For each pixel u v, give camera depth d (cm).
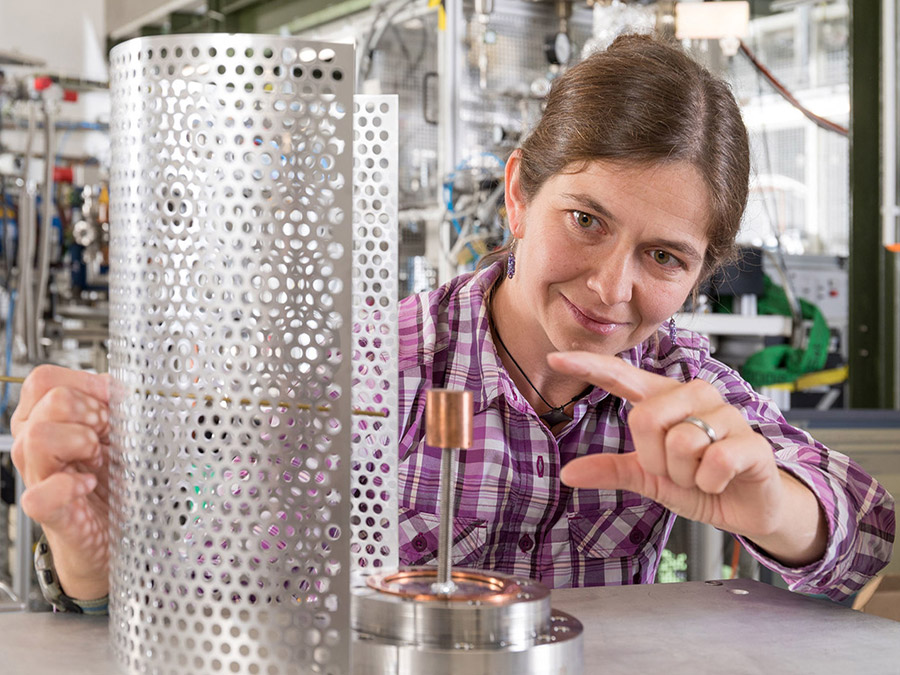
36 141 419
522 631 60
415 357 120
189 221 58
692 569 228
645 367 125
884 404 405
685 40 356
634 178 90
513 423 119
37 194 419
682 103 92
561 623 65
